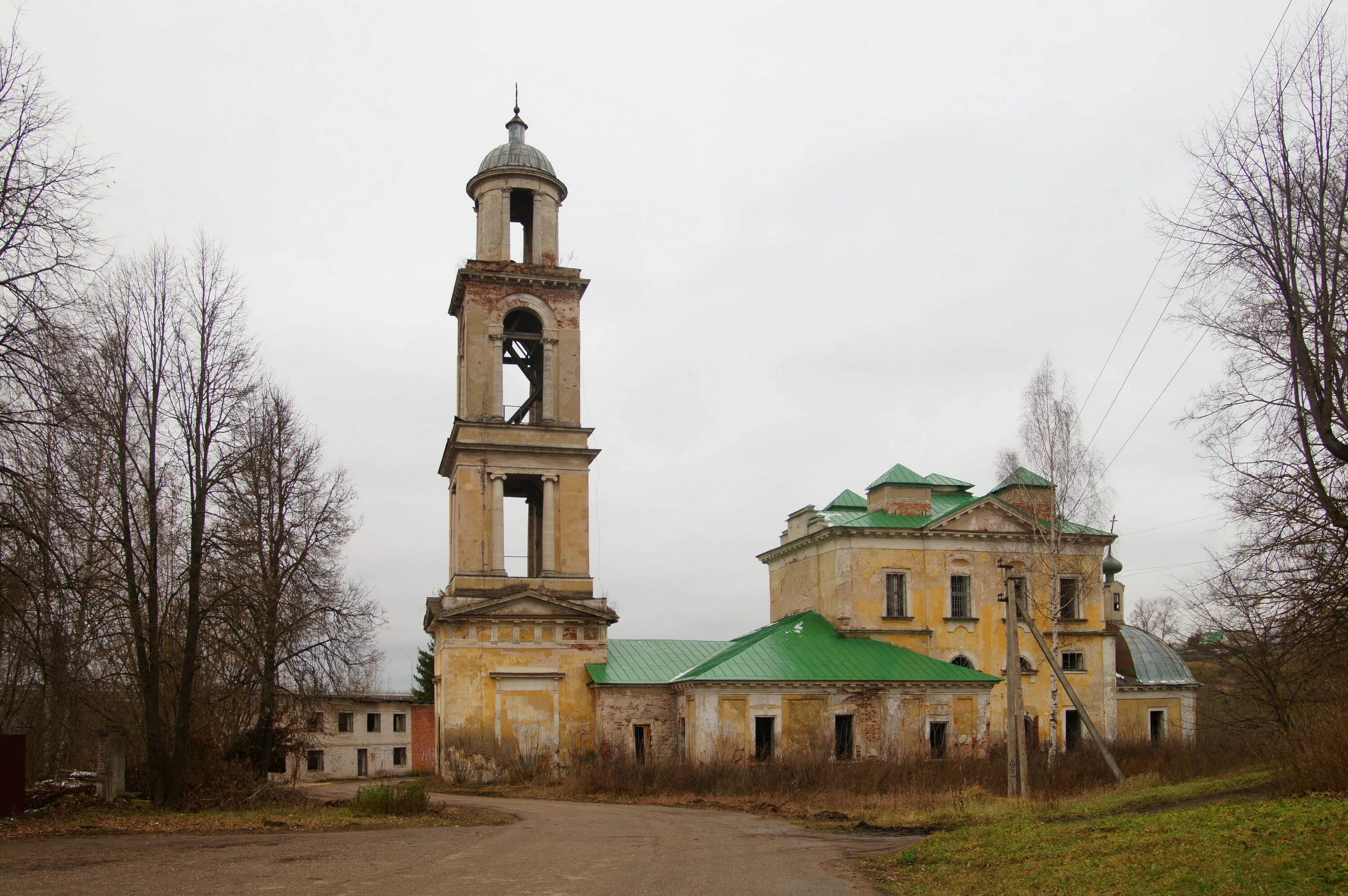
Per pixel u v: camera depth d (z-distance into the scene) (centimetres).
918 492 5469
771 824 2908
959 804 2912
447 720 4703
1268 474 2292
